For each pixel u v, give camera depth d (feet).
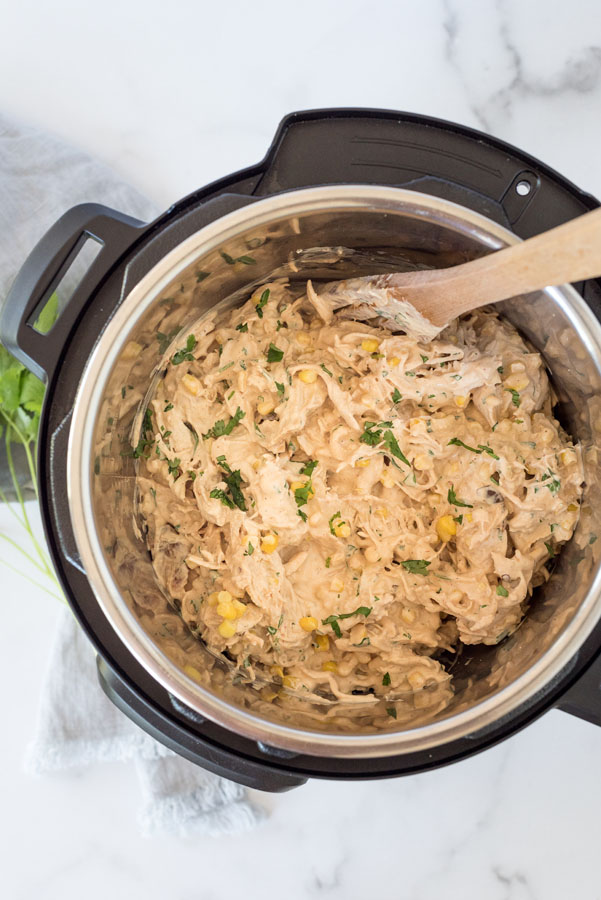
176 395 1.84
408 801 2.16
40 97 2.19
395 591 1.82
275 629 1.81
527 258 1.50
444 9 2.19
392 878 2.15
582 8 2.19
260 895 2.15
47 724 2.12
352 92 2.19
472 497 1.79
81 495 1.63
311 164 1.69
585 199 1.69
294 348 1.85
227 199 1.68
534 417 1.83
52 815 2.15
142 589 1.78
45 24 2.18
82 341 1.67
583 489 1.80
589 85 2.19
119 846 2.15
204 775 2.14
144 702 1.68
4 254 2.10
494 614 1.81
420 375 1.80
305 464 1.82
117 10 2.18
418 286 1.67
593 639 1.71
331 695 1.86
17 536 2.17
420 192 1.67
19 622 2.17
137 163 2.19
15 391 2.04
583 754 2.16
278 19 2.19
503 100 2.20
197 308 1.81
